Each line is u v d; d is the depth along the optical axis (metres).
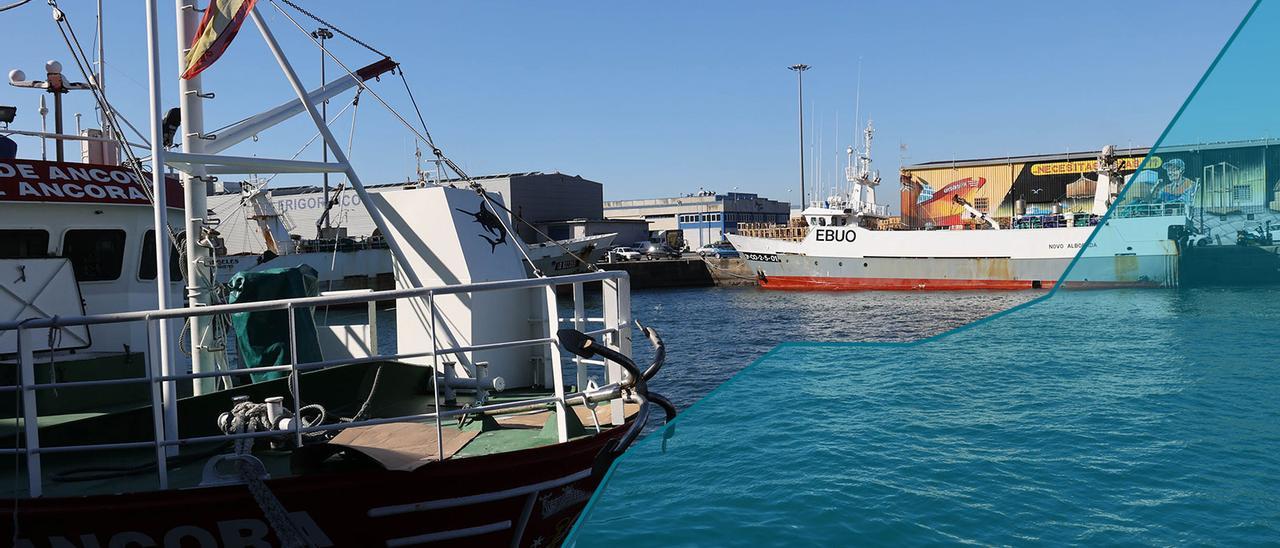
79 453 5.66
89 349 7.62
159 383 5.11
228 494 5.05
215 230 7.32
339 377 7.10
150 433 5.95
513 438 6.02
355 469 5.18
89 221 7.68
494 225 8.12
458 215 7.70
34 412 4.99
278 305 5.23
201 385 7.14
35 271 6.96
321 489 5.15
